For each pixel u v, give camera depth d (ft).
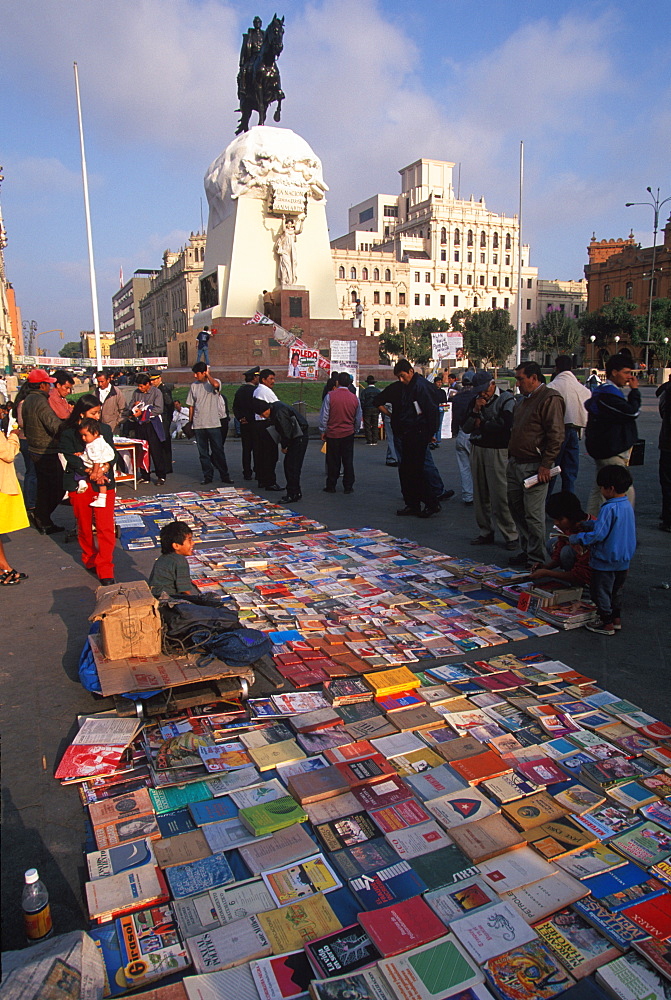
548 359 244.63
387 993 6.66
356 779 10.11
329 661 14.16
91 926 7.64
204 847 8.76
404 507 30.09
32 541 25.85
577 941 7.37
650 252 205.05
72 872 8.48
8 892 8.14
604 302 222.89
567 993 6.77
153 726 11.66
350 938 7.34
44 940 7.10
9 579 20.08
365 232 320.91
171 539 14.44
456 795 9.74
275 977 6.86
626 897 7.97
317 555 22.22
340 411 32.37
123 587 13.28
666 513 24.80
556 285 315.58
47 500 26.76
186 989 6.72
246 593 18.34
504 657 14.30
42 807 9.71
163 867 8.39
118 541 24.72
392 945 7.16
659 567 20.68
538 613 16.74
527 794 9.85
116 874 8.26
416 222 294.87
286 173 84.89
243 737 11.33
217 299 88.99
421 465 27.14
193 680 11.57
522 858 8.59
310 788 9.78
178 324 266.98
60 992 6.28
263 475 34.96
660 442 24.31
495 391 22.24
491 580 19.07
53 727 11.86
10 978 6.20
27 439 26.14
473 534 25.20
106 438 19.62
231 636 12.39
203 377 36.35
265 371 36.14
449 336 53.21
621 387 20.26
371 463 43.68
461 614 16.90
